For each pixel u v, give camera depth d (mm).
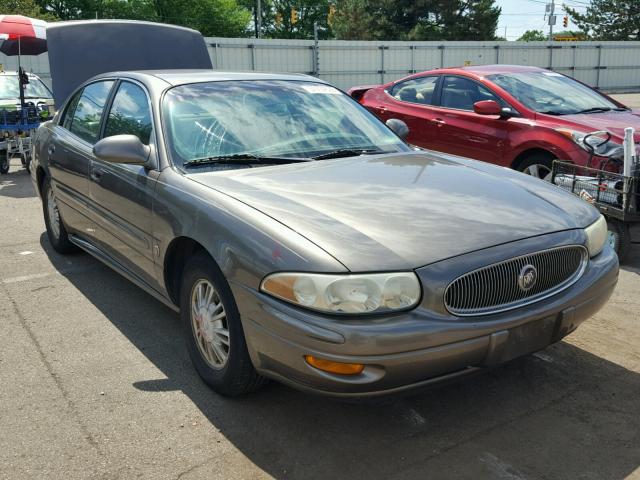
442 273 2520
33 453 2715
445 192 3127
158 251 3406
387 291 2447
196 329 3223
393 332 2410
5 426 2916
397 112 8062
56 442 2791
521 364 3484
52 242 5602
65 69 7332
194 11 50562
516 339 2660
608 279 3084
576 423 2912
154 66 7781
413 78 8219
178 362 3525
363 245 2551
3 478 2551
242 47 32750
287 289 2518
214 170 3416
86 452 2719
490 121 6836
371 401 2547
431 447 2744
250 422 2936
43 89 12781
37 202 7992
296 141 3775
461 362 2549
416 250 2568
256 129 3762
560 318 2803
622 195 5031
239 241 2746
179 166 3432
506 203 3066
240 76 4254
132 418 2971
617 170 5457
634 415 2973
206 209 3002
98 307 4348
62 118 5262
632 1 55781
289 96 4148
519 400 3121
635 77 40844
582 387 3234
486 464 2621
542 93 6973
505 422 2932
